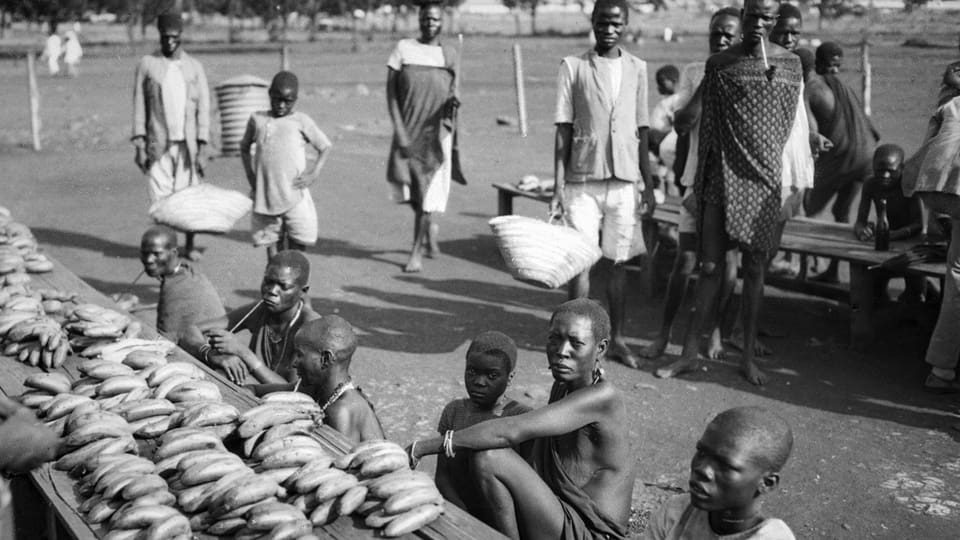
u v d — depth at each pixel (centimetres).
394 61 953
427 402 651
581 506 385
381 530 319
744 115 650
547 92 2573
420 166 962
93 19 7350
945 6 2455
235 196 836
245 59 3778
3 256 618
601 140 705
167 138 1003
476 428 374
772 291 936
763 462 288
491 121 2080
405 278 970
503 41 5022
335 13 6412
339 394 436
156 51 1012
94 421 371
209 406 380
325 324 438
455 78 962
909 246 798
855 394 676
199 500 327
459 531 318
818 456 575
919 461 568
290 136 858
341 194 1384
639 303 905
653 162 1018
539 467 404
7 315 500
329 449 374
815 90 924
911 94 1928
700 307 705
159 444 376
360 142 1841
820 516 504
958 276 651
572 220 724
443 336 797
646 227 911
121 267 1005
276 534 304
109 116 2136
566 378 384
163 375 426
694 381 700
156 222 815
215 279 960
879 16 3338
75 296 587
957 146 639
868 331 761
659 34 5225
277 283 527
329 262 1024
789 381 701
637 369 725
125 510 316
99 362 434
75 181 1445
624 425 393
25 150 1694
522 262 614
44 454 336
